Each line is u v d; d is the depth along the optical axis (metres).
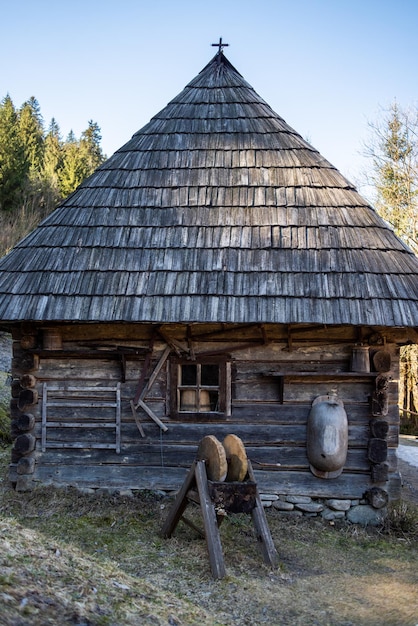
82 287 7.93
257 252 8.16
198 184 8.95
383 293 7.75
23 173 31.77
